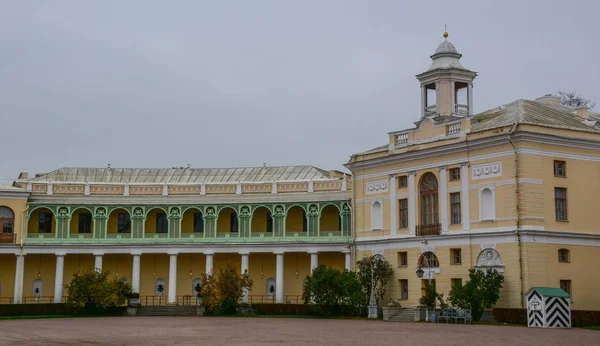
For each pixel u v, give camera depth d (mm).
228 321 64438
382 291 71438
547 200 61406
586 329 50406
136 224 87125
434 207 68500
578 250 62438
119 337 45250
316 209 83562
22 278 85062
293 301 85938
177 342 41188
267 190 85812
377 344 39094
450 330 49719
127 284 81312
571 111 71000
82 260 88938
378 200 74438
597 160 64562
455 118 71875
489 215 63125
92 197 87062
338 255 84625
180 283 89188
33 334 48250
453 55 74250
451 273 65750
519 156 60906
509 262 60812
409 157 70688
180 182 92812
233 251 85125
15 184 88500
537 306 52938
